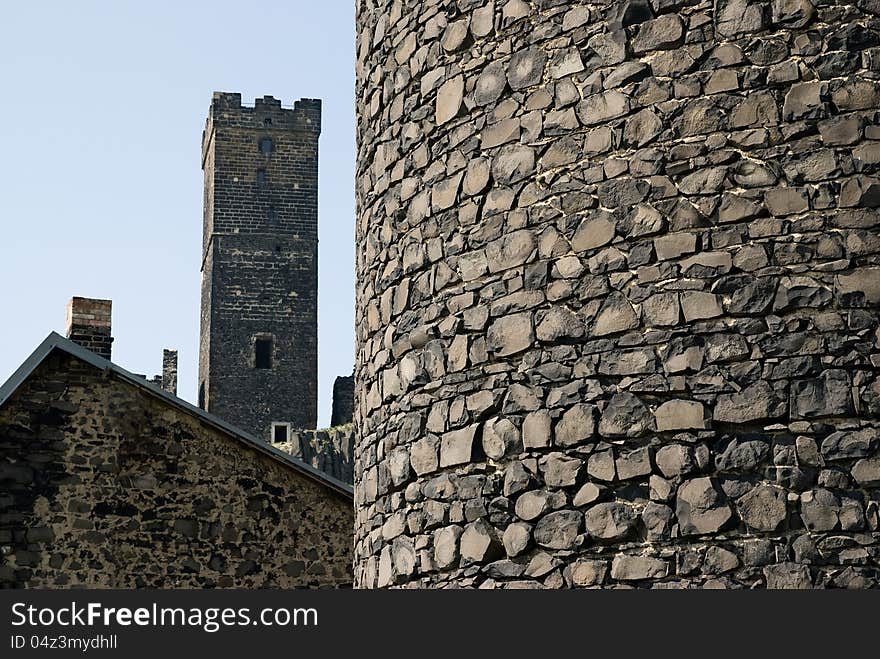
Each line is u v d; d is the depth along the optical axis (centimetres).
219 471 3669
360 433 2178
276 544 3672
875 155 1614
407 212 2022
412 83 2053
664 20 1738
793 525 1566
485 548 1775
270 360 12312
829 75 1648
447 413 1872
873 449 1552
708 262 1658
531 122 1831
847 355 1580
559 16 1830
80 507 3519
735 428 1614
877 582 1522
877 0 1650
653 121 1720
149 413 3644
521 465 1761
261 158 12606
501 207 1847
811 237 1619
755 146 1662
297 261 12512
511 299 1811
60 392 3575
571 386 1728
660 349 1669
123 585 3509
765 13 1686
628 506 1656
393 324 2028
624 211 1722
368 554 2069
